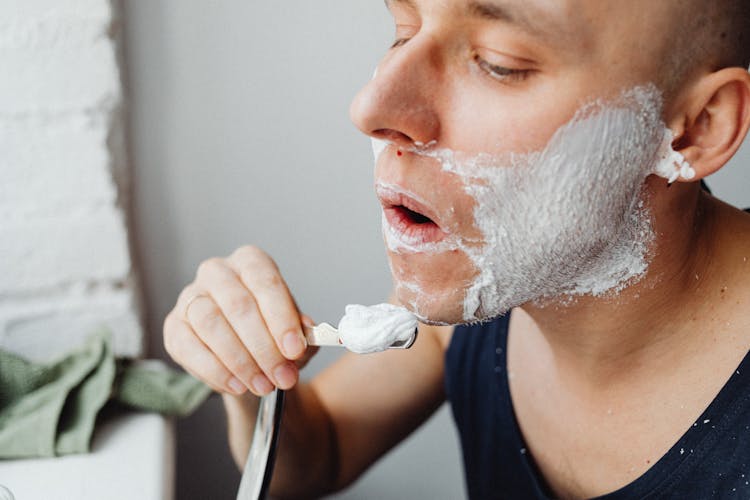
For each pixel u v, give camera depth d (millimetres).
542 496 831
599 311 707
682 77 623
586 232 642
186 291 796
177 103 1122
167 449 908
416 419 1021
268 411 729
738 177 1132
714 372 703
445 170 616
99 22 998
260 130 1154
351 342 635
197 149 1144
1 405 910
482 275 647
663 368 725
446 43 599
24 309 1066
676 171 647
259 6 1111
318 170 1182
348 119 1167
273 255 1204
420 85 602
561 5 566
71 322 1085
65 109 1016
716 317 708
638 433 740
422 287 654
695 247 710
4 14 971
